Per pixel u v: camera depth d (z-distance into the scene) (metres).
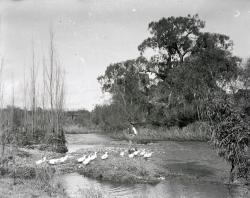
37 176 26.47
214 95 24.64
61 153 47.81
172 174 31.48
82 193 24.48
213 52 78.25
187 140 66.56
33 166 30.73
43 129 63.94
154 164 36.22
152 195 24.75
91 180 29.80
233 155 23.27
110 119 95.44
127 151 43.72
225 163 36.16
